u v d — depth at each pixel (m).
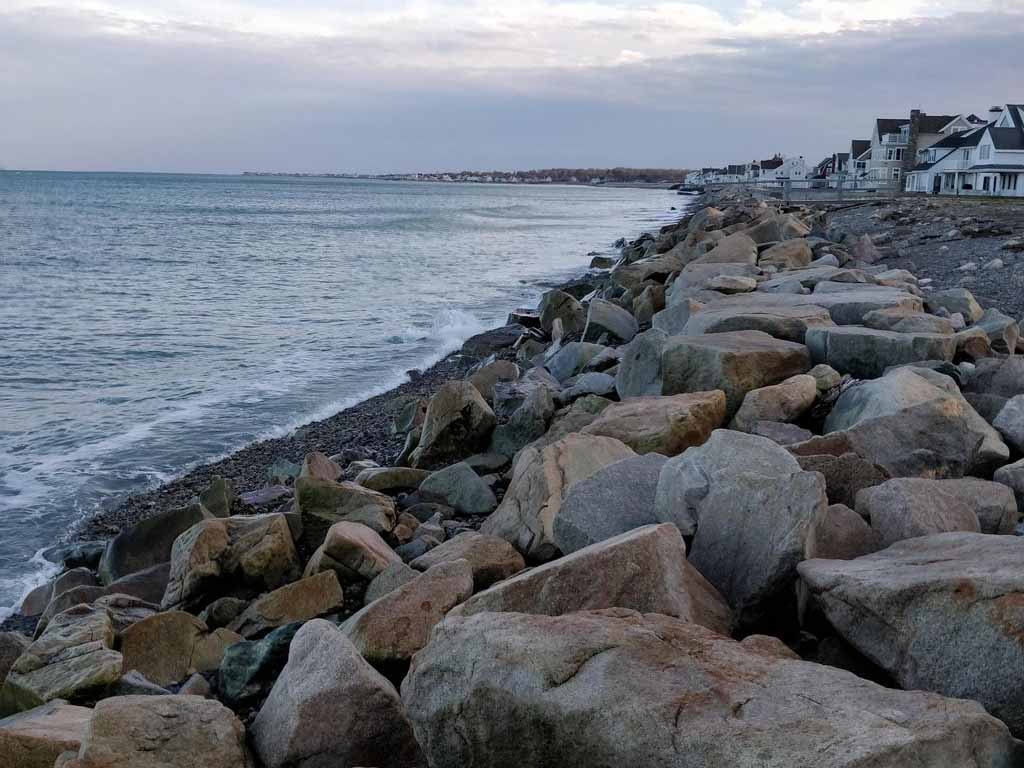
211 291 30.73
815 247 22.52
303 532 8.22
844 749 2.99
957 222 29.66
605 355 12.94
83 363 19.00
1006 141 61.62
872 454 7.12
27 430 14.19
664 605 4.66
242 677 5.70
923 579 4.05
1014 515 5.95
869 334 9.95
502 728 3.64
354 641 5.33
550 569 4.78
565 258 45.12
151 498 11.31
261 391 16.69
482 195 180.12
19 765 4.40
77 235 56.19
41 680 5.66
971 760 3.09
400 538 8.13
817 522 5.11
